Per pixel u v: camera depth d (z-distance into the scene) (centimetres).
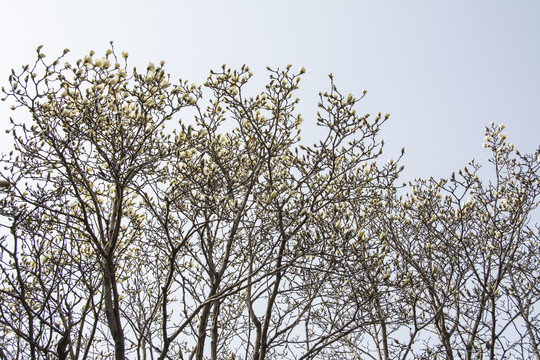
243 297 870
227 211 693
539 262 830
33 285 719
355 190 734
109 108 684
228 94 738
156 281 809
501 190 865
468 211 852
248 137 808
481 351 737
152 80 680
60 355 556
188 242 794
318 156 728
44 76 630
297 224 675
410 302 657
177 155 698
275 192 654
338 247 576
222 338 826
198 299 703
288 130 797
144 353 736
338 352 754
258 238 734
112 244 608
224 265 738
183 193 666
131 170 639
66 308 621
